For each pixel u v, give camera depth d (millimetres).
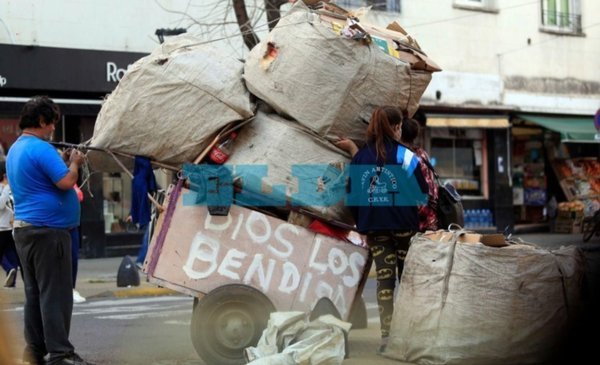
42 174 5641
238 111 5996
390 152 6031
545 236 21219
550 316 5586
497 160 21750
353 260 6113
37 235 5609
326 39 6016
